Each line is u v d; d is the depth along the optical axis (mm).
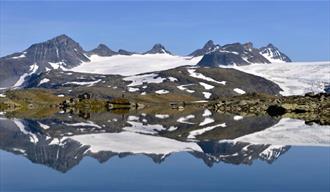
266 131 95500
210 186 41250
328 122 123250
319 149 65562
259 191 39312
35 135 88062
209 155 60125
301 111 185375
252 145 70875
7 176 46062
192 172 47875
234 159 56594
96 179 44500
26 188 40969
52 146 70062
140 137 84312
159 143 74000
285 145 70375
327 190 39375
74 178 44969
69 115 171000
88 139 80438
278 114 175250
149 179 44344
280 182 42625
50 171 48750
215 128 105188
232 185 41562
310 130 97062
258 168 50156
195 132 94875
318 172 47438
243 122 125500
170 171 48531
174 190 39969
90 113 191750
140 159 56625
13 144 72875
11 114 178125
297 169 49281
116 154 60969
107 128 105688
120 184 42250
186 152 62969
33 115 169500
